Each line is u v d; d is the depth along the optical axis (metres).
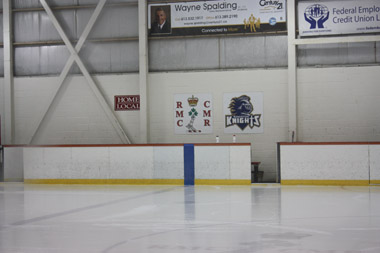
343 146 13.69
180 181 14.62
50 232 7.20
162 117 16.91
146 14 16.97
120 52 17.23
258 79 16.36
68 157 15.37
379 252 5.66
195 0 16.78
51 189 13.77
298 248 5.91
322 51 16.08
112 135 17.08
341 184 13.70
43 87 17.53
